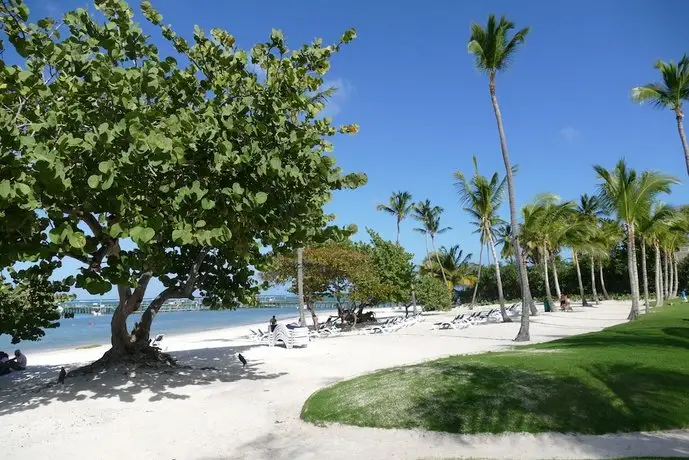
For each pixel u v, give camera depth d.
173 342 26.25
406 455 6.80
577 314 35.53
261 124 9.58
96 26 10.61
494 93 20.92
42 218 9.34
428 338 21.45
